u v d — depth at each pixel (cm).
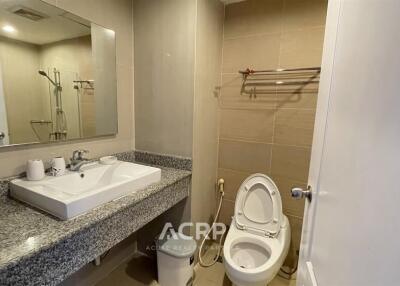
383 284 34
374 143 40
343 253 50
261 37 174
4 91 110
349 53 57
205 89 171
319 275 68
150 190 129
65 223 92
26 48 116
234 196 204
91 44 145
